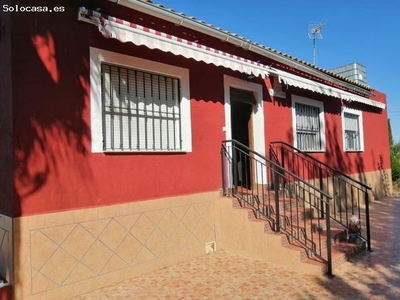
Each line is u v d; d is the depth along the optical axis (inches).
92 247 173.6
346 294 162.6
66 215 164.7
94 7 181.0
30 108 154.8
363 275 187.3
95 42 181.0
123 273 185.6
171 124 223.6
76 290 165.9
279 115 319.9
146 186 200.8
